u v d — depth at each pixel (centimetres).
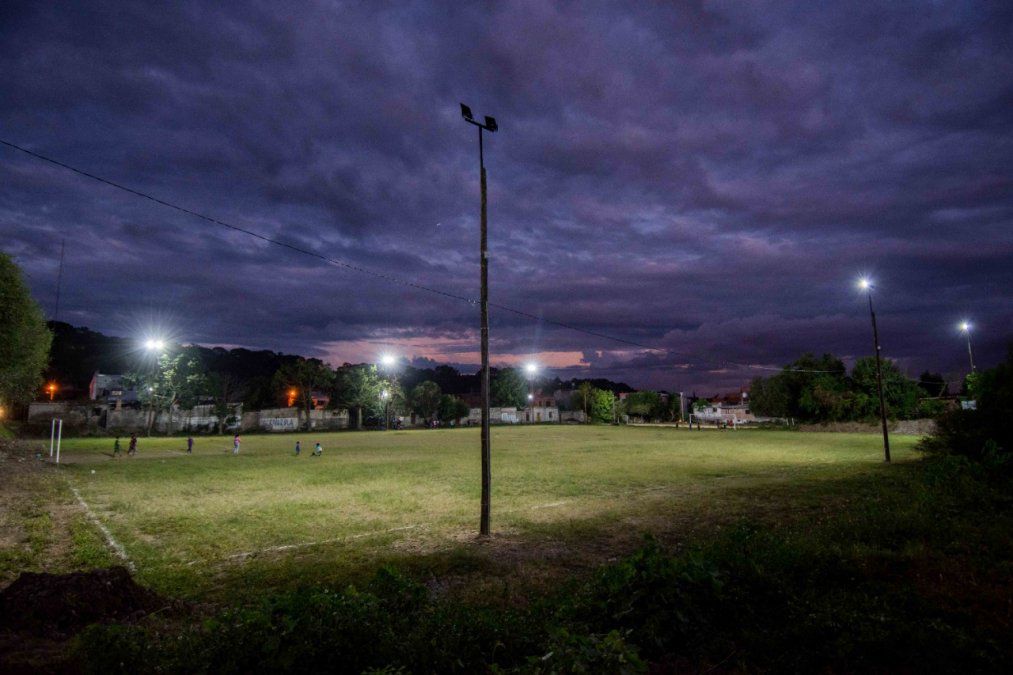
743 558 800
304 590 607
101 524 1509
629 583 703
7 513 1620
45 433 6406
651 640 604
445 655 537
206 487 2258
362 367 9431
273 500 1933
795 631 605
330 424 9575
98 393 8606
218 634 555
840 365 7050
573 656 482
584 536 1359
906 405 6319
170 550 1241
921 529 1109
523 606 809
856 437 5578
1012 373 2209
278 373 8956
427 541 1338
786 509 1636
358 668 526
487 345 1497
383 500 1931
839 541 1078
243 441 5953
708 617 658
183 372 7319
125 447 4647
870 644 566
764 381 7919
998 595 707
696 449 4222
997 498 1396
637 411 12144
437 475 2670
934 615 651
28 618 705
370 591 717
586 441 5525
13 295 2777
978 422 2291
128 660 519
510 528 1469
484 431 1428
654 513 1633
